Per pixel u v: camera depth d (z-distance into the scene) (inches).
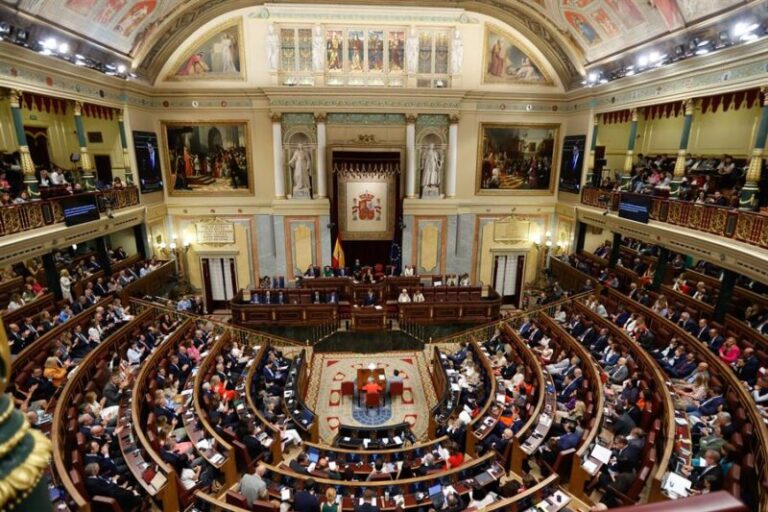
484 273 848.3
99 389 420.8
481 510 281.3
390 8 707.4
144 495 307.6
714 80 486.0
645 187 625.6
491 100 765.9
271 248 807.7
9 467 42.8
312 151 765.9
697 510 38.9
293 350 642.2
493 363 520.4
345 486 316.5
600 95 691.4
